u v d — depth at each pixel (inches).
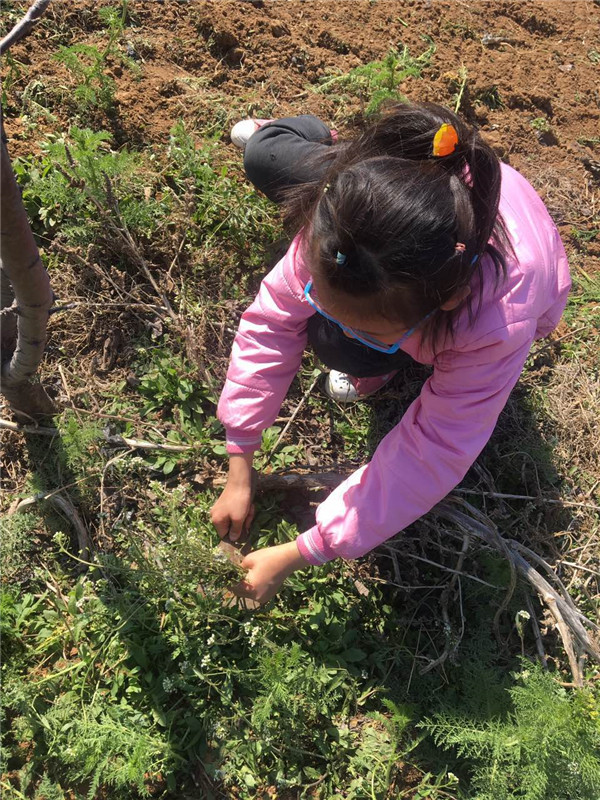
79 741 69.9
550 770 73.4
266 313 81.8
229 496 83.7
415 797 76.2
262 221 107.7
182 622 79.5
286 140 94.2
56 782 72.2
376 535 75.2
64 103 108.7
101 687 77.3
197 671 75.8
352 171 57.4
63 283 98.7
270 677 73.4
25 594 81.7
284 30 125.9
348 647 83.6
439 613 88.4
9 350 82.2
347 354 83.8
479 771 74.9
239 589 77.2
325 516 75.5
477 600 89.0
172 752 73.2
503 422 100.5
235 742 75.5
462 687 83.0
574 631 82.2
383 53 129.7
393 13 135.1
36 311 67.3
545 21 145.3
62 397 91.3
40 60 111.1
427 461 73.0
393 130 60.7
